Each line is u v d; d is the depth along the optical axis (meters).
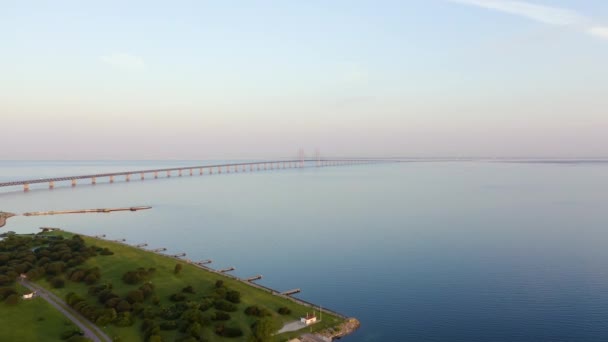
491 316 115.50
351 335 104.69
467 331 107.31
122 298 107.12
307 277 147.12
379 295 130.38
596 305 121.94
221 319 100.75
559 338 104.00
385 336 104.44
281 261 166.62
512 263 161.25
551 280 142.38
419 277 146.25
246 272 153.12
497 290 133.62
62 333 92.00
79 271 121.38
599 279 142.75
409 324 110.94
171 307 104.19
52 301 107.50
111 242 167.00
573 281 141.25
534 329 108.44
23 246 145.25
